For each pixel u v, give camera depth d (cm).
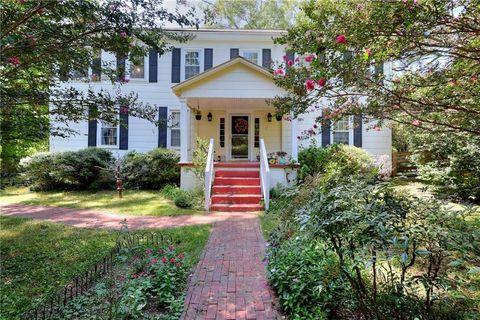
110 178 1151
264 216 733
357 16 321
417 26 302
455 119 409
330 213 226
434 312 231
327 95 414
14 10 357
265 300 321
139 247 435
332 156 1027
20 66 420
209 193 824
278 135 1228
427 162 863
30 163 1124
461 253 191
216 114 1241
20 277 390
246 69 914
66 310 295
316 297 282
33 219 701
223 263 430
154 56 1259
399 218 214
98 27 405
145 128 1262
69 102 457
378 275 290
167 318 285
